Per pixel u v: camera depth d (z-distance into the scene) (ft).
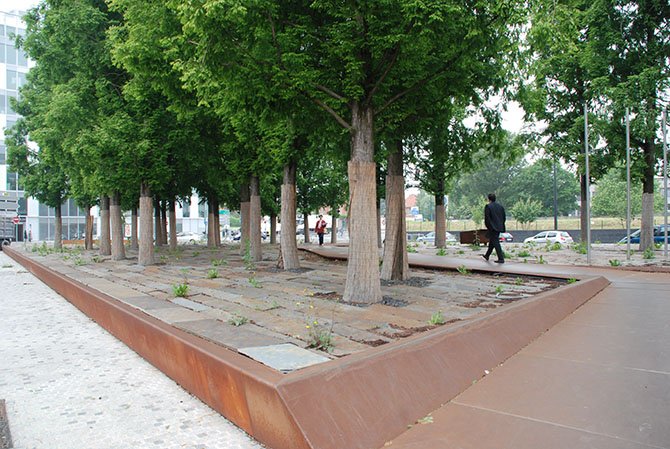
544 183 242.37
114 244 58.08
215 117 44.91
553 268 36.86
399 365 11.91
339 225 304.50
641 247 58.29
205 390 12.93
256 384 10.36
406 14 19.70
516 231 142.51
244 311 21.80
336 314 20.85
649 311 22.17
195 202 219.41
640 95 50.44
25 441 10.76
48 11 48.80
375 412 10.29
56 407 12.87
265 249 78.48
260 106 24.85
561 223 187.93
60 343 20.10
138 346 18.19
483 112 33.88
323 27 22.95
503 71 27.61
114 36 36.19
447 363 13.14
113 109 47.44
